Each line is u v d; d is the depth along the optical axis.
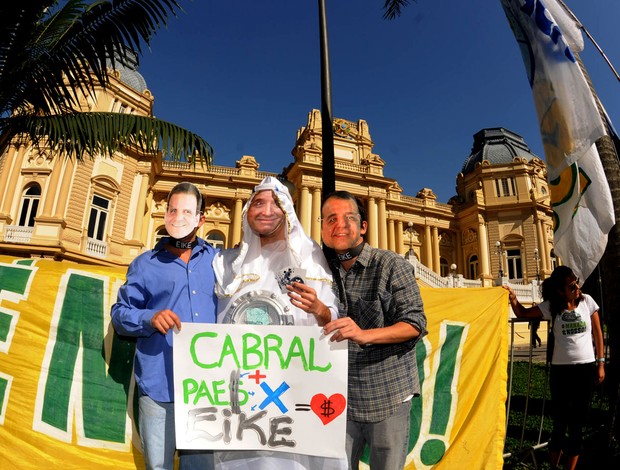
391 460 1.97
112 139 5.86
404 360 2.09
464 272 32.59
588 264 3.52
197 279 2.19
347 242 2.12
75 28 5.49
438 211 32.88
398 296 2.02
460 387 3.29
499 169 32.50
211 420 1.90
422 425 3.21
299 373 1.91
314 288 2.00
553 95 3.51
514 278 30.25
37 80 5.75
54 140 5.73
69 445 2.98
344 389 1.89
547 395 6.60
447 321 3.48
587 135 3.30
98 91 20.62
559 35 3.50
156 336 2.13
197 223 2.27
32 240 18.31
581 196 3.59
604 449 3.90
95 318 3.25
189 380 1.93
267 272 2.04
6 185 19.31
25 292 3.26
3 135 5.88
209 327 1.95
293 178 27.55
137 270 2.20
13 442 2.94
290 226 2.01
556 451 3.47
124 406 3.08
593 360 3.51
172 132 6.03
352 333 1.81
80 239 19.58
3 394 3.02
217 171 27.88
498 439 3.04
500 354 3.32
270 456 1.91
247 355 1.93
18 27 5.59
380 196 28.06
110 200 21.39
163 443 2.04
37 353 3.13
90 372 3.13
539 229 30.19
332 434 1.86
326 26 4.14
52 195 19.14
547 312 3.68
